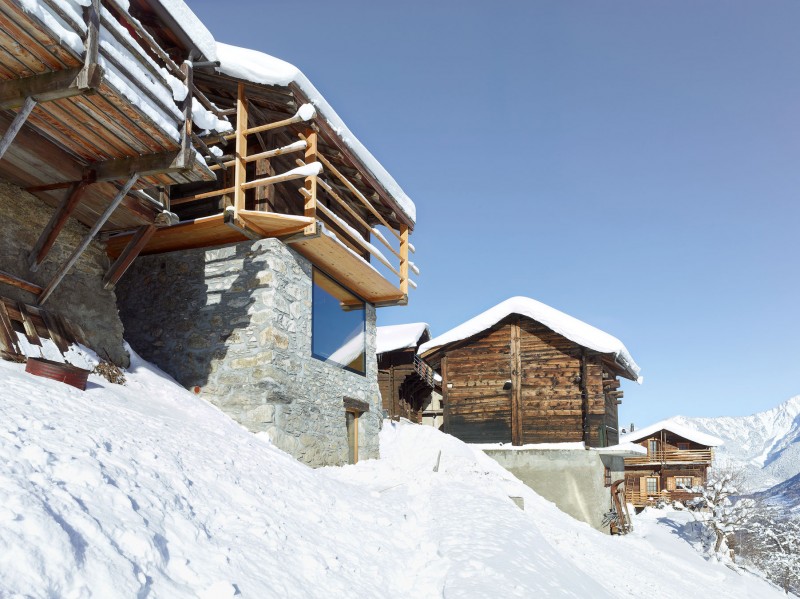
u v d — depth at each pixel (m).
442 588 6.13
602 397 20.61
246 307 10.60
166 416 7.63
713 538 26.02
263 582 4.40
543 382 21.47
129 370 9.34
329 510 7.30
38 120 6.70
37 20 5.19
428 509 10.02
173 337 11.02
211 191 11.12
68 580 3.00
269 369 10.20
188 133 7.46
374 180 12.75
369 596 5.38
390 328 31.19
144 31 7.05
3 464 3.63
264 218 10.11
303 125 10.49
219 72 9.98
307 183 10.56
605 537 18.34
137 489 4.47
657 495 40.81
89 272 9.17
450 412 22.36
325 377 12.04
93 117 6.61
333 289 12.86
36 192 8.17
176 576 3.78
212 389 10.52
